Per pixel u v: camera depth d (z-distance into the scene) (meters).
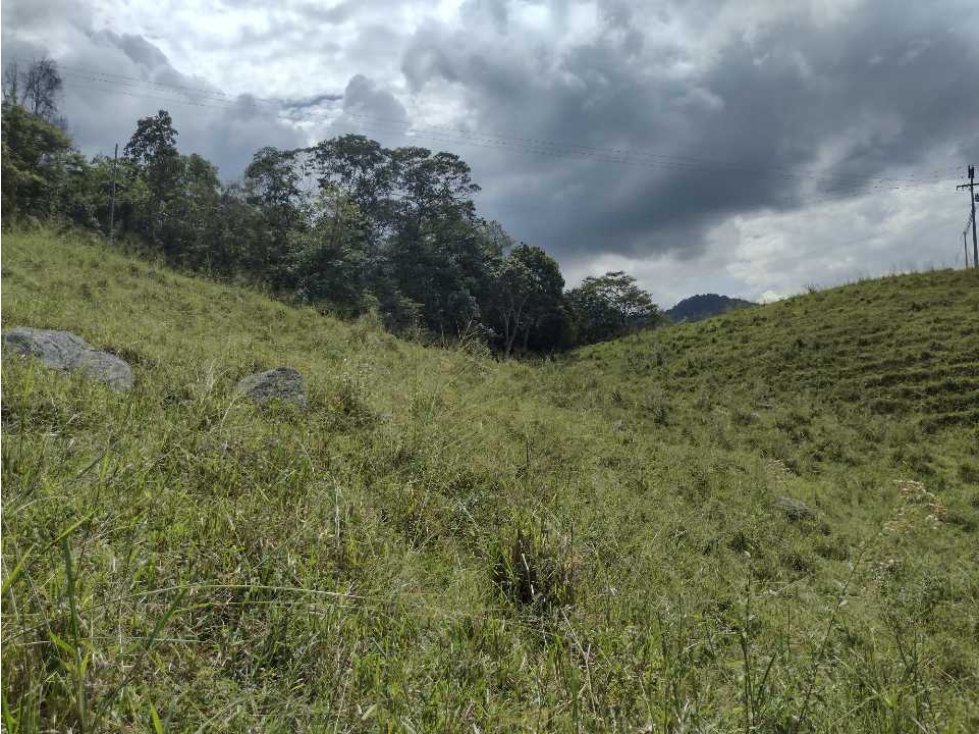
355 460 4.76
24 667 1.75
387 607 2.78
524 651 2.79
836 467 12.70
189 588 2.35
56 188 38.12
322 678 2.21
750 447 13.56
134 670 1.90
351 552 3.08
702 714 2.39
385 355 10.81
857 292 24.28
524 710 2.40
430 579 3.36
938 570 6.02
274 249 39.72
